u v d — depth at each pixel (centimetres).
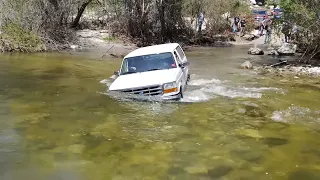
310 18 1576
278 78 1346
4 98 970
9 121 766
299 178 506
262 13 4069
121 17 2798
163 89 889
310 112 860
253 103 941
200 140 661
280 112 856
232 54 2241
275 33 1967
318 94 1066
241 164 554
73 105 898
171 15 2919
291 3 1616
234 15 3541
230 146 632
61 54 2023
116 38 2733
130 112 834
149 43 2739
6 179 502
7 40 2044
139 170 532
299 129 729
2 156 582
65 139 662
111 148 620
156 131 709
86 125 744
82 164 554
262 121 784
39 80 1231
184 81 1030
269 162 562
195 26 3064
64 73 1389
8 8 2166
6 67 1495
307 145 637
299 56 2045
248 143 646
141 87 891
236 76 1382
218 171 529
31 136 676
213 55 2180
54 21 2306
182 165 550
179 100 913
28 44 2089
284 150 613
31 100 950
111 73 1409
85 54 2062
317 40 1694
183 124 754
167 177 509
